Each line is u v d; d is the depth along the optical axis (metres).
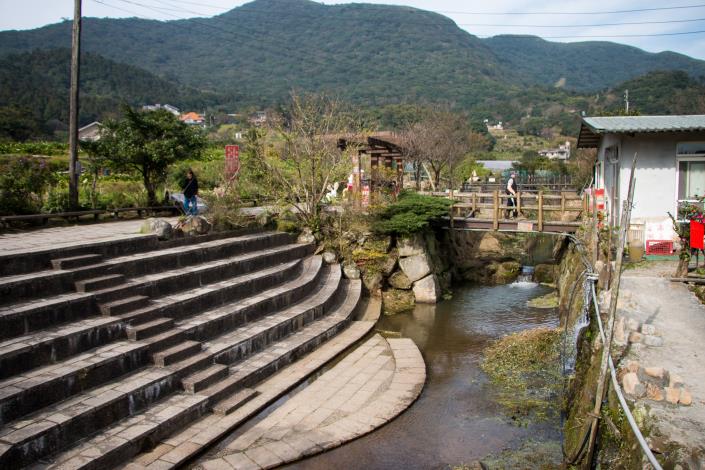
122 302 8.91
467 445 7.61
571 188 30.80
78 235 11.84
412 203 16.73
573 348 9.66
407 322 13.99
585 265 11.70
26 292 8.27
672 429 5.16
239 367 9.36
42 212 14.17
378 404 8.81
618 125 13.68
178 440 7.22
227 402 8.25
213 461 6.96
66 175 21.61
